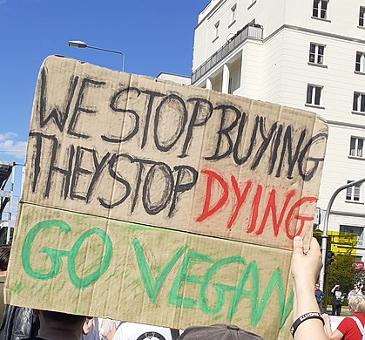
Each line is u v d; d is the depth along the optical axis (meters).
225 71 36.53
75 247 2.20
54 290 2.18
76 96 2.22
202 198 2.31
